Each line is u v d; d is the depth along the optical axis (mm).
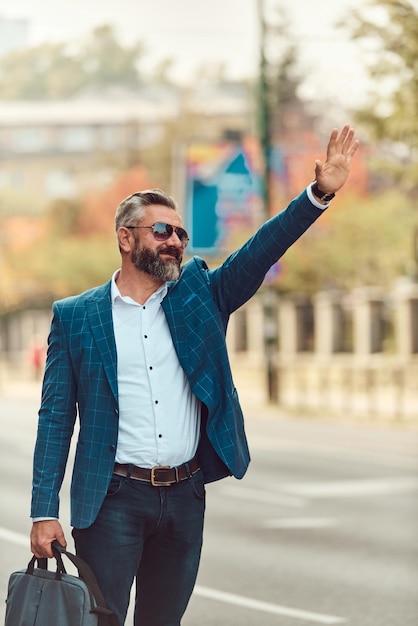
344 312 49812
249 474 21953
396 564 12727
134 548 6332
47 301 80688
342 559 13023
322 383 42500
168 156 104938
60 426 6430
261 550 13641
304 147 54125
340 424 34531
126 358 6348
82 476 6328
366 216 51594
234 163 50438
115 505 6301
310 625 9938
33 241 86125
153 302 6422
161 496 6328
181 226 6477
